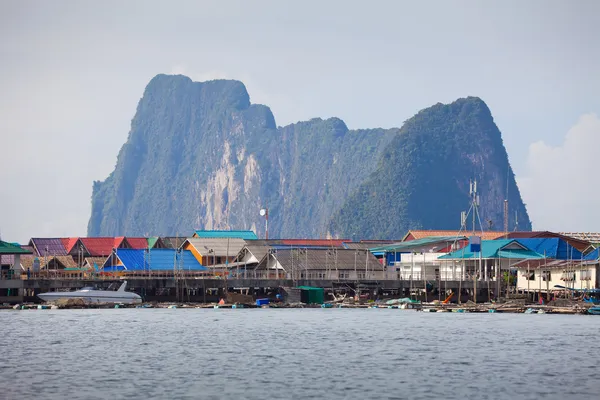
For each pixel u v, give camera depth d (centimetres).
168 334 17225
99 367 12750
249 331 17875
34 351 14512
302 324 19650
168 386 11231
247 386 11231
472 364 13075
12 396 10612
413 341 16050
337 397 10562
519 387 11200
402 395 10688
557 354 14225
